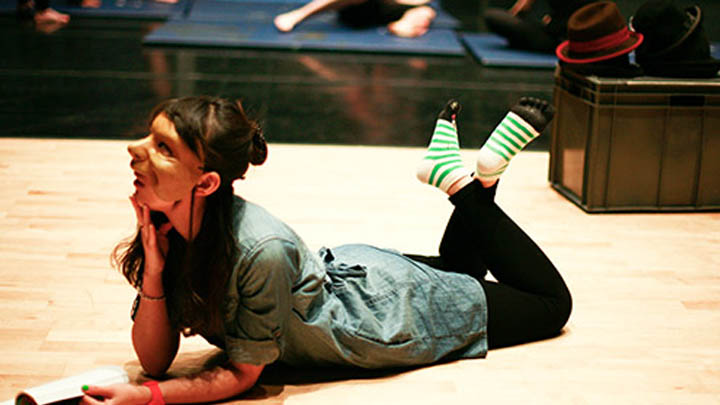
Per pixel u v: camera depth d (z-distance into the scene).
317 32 17.33
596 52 8.05
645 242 7.39
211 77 13.67
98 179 8.64
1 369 5.05
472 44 17.03
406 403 4.82
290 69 14.51
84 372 5.01
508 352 5.39
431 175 5.48
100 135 10.34
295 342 4.82
